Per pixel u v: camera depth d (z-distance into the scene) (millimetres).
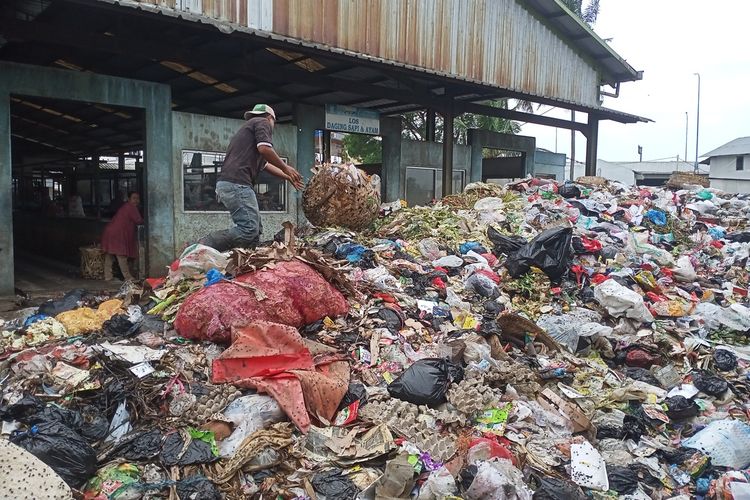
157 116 8797
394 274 6754
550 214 10086
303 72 10000
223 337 4562
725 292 8094
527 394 4695
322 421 3918
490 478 3305
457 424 4113
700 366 5680
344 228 8180
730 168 44875
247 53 9422
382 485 3314
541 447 4070
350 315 5297
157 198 8906
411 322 5496
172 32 9148
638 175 36375
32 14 8312
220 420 3660
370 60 9781
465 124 25234
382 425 3852
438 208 10188
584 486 3727
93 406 3852
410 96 11859
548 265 7051
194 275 5742
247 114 6605
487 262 7516
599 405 4773
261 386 3912
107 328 4914
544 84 13758
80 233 10820
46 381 4043
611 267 7898
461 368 4734
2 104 7293
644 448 4324
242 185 6316
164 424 3680
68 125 14031
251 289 4742
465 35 11719
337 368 4473
